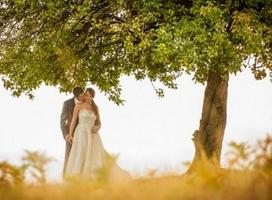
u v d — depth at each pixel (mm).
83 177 8367
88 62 46656
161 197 7168
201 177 8039
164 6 41719
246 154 8227
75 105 35719
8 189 7828
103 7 44031
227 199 7066
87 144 33844
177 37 39250
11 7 45969
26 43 45250
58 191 7762
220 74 43500
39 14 44906
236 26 38750
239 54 41500
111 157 8227
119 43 45969
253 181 7504
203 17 39938
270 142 8211
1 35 46188
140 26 40312
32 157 8133
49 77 45469
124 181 8375
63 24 44656
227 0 40219
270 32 40406
